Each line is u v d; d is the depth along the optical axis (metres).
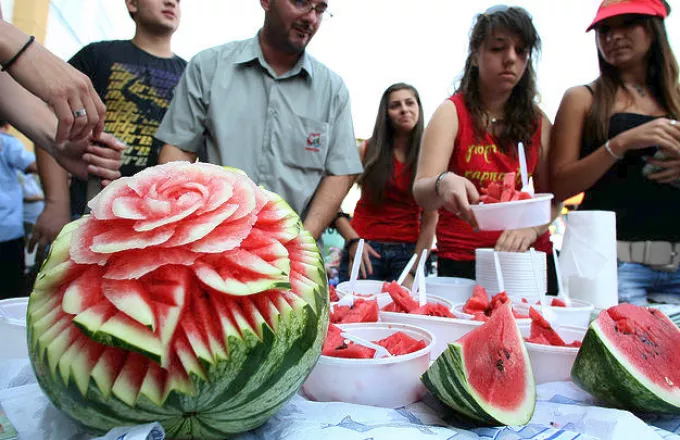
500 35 2.00
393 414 0.84
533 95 2.25
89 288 0.64
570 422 0.85
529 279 1.70
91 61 2.52
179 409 0.63
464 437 0.74
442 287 1.99
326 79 2.36
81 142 1.37
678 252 2.02
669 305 1.77
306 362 0.72
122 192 0.69
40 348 0.65
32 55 1.12
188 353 0.61
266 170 2.22
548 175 2.49
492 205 1.61
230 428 0.72
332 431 0.73
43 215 2.21
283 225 0.78
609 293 1.74
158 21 2.61
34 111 1.48
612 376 0.92
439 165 2.19
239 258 0.66
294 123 2.23
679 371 0.99
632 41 2.09
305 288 0.73
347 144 2.40
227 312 0.64
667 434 0.80
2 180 2.86
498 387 0.89
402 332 1.18
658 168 1.97
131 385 0.61
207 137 2.28
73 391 0.62
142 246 0.61
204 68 2.20
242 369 0.63
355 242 3.03
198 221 0.65
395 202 3.30
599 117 2.22
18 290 2.94
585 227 1.80
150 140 2.57
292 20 2.02
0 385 0.90
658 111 2.23
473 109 2.25
